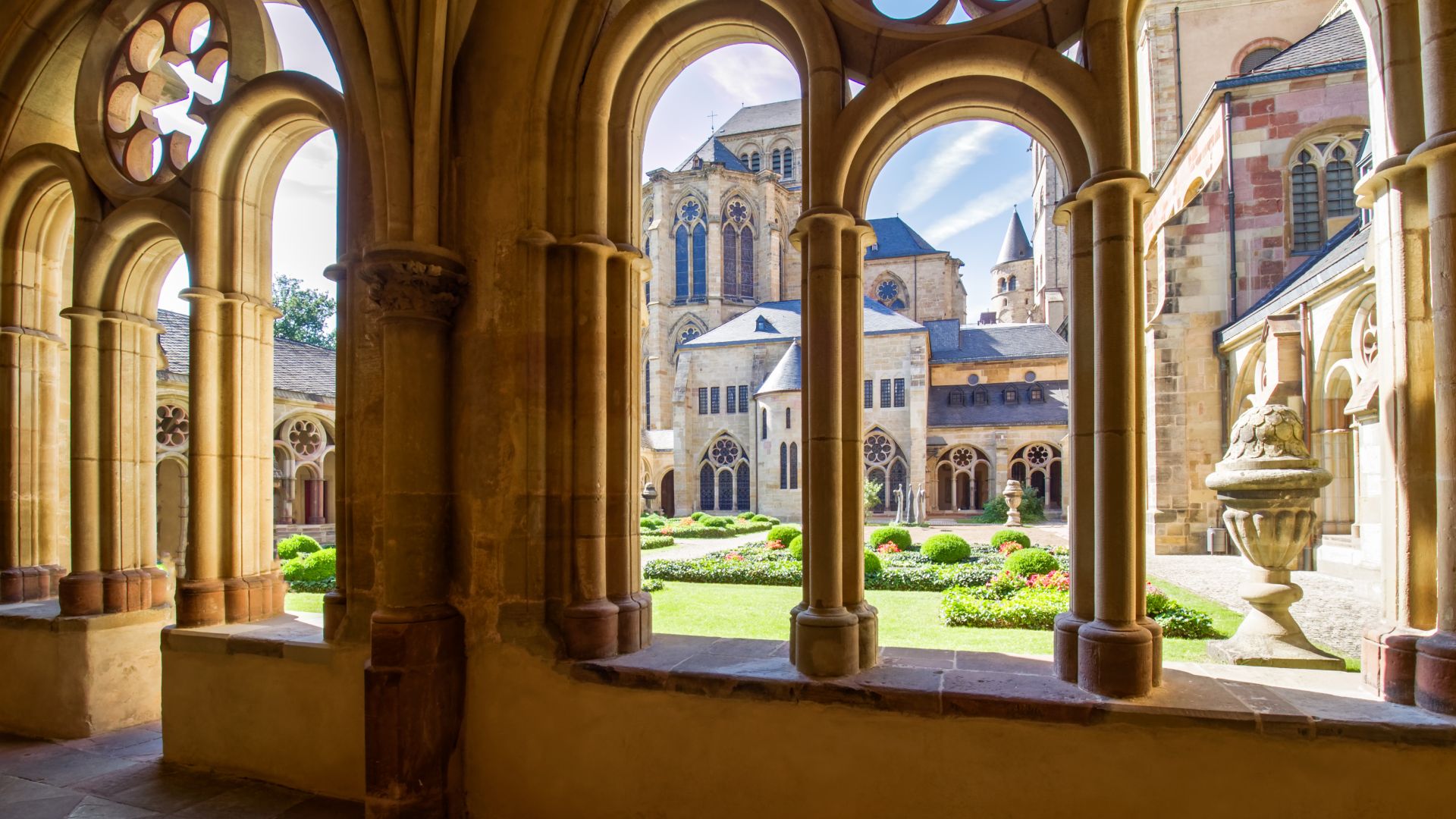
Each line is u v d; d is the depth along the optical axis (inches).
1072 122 149.2
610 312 184.1
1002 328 1935.3
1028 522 1348.4
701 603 414.3
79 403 241.0
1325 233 690.8
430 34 167.0
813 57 157.2
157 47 257.6
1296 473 196.5
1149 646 138.0
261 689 195.5
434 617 170.9
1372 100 148.0
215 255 219.1
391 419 170.4
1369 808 121.4
